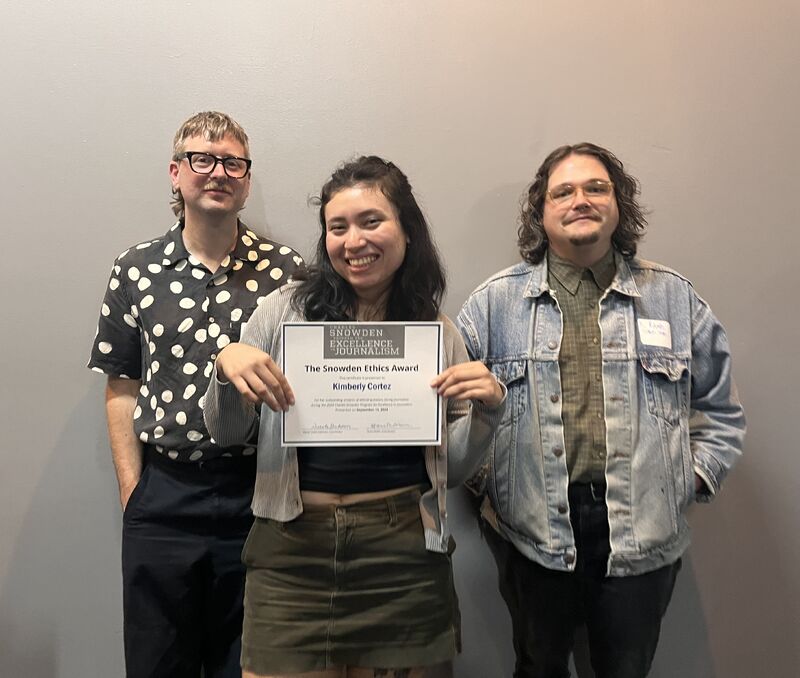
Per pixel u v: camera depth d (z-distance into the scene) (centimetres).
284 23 143
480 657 154
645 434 118
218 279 124
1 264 144
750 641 158
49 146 143
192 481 123
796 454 156
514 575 129
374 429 98
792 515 156
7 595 150
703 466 122
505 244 149
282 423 97
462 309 134
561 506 117
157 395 121
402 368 98
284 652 98
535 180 131
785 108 150
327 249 99
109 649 152
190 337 121
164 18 142
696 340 125
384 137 146
